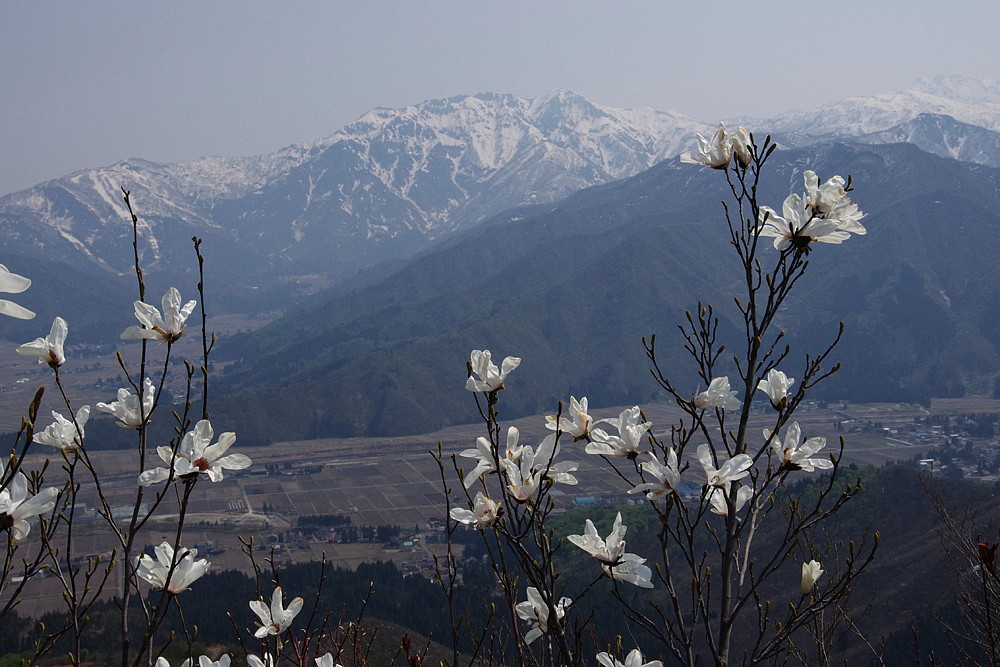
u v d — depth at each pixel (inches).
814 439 167.8
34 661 131.6
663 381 173.3
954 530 334.0
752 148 173.5
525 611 159.8
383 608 1675.7
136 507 137.6
